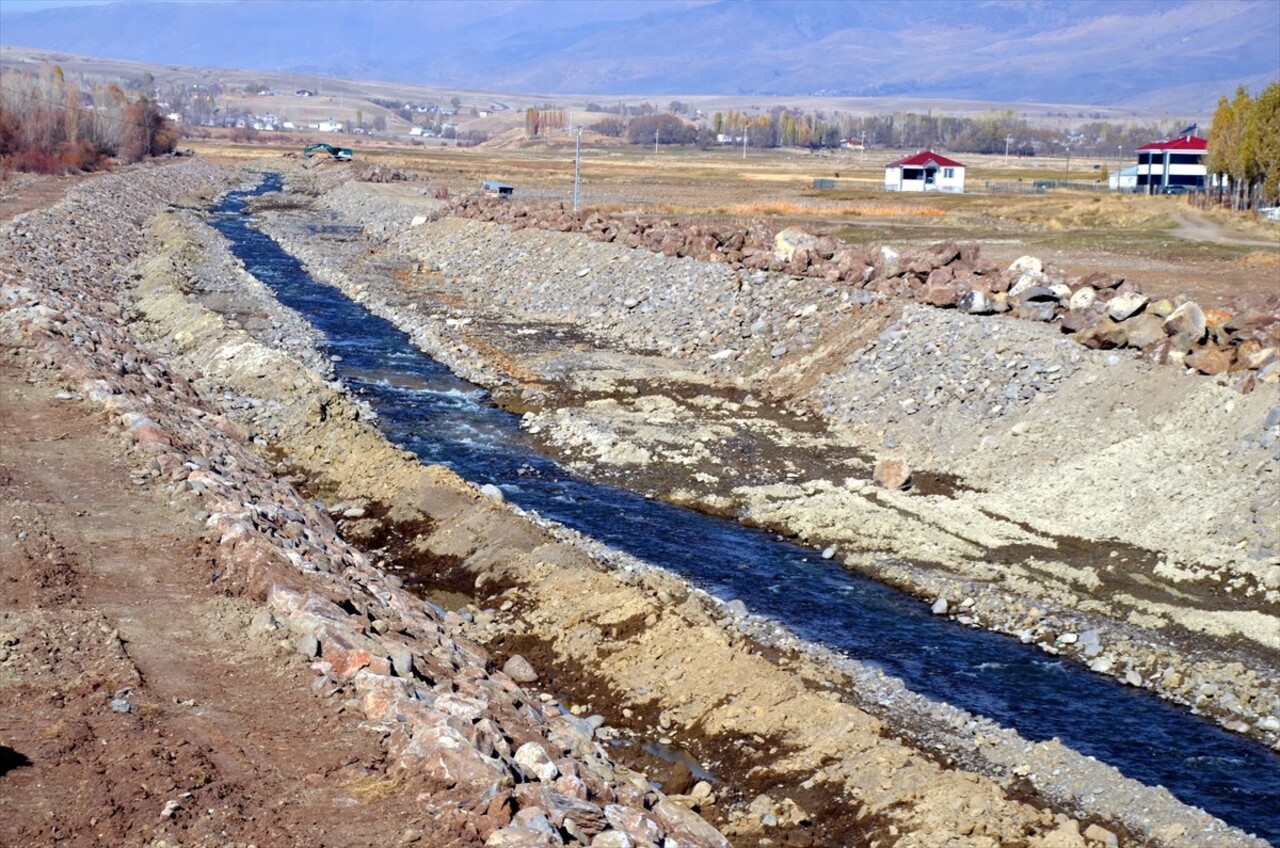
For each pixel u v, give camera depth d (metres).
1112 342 35.38
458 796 14.16
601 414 38.53
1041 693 21.81
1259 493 28.12
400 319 53.66
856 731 19.05
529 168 175.88
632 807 15.79
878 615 24.89
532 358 46.56
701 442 35.91
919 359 39.00
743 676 20.61
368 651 17.67
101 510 23.45
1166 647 23.36
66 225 66.88
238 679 17.12
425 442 35.81
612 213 91.94
